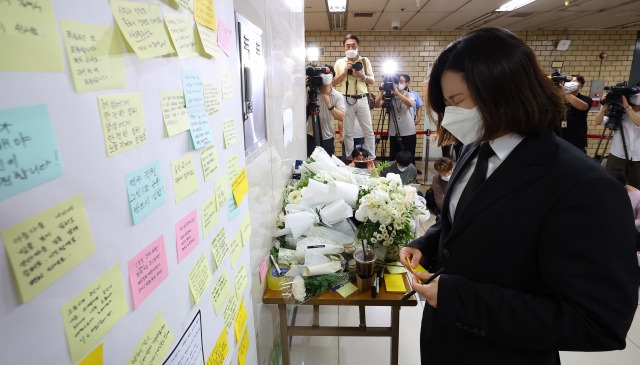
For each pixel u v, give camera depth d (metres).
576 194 0.68
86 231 0.36
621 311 0.65
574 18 5.44
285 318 1.41
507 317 0.75
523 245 0.76
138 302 0.45
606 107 3.78
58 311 0.33
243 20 1.06
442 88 0.84
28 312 0.30
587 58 6.52
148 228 0.47
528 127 0.75
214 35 0.72
